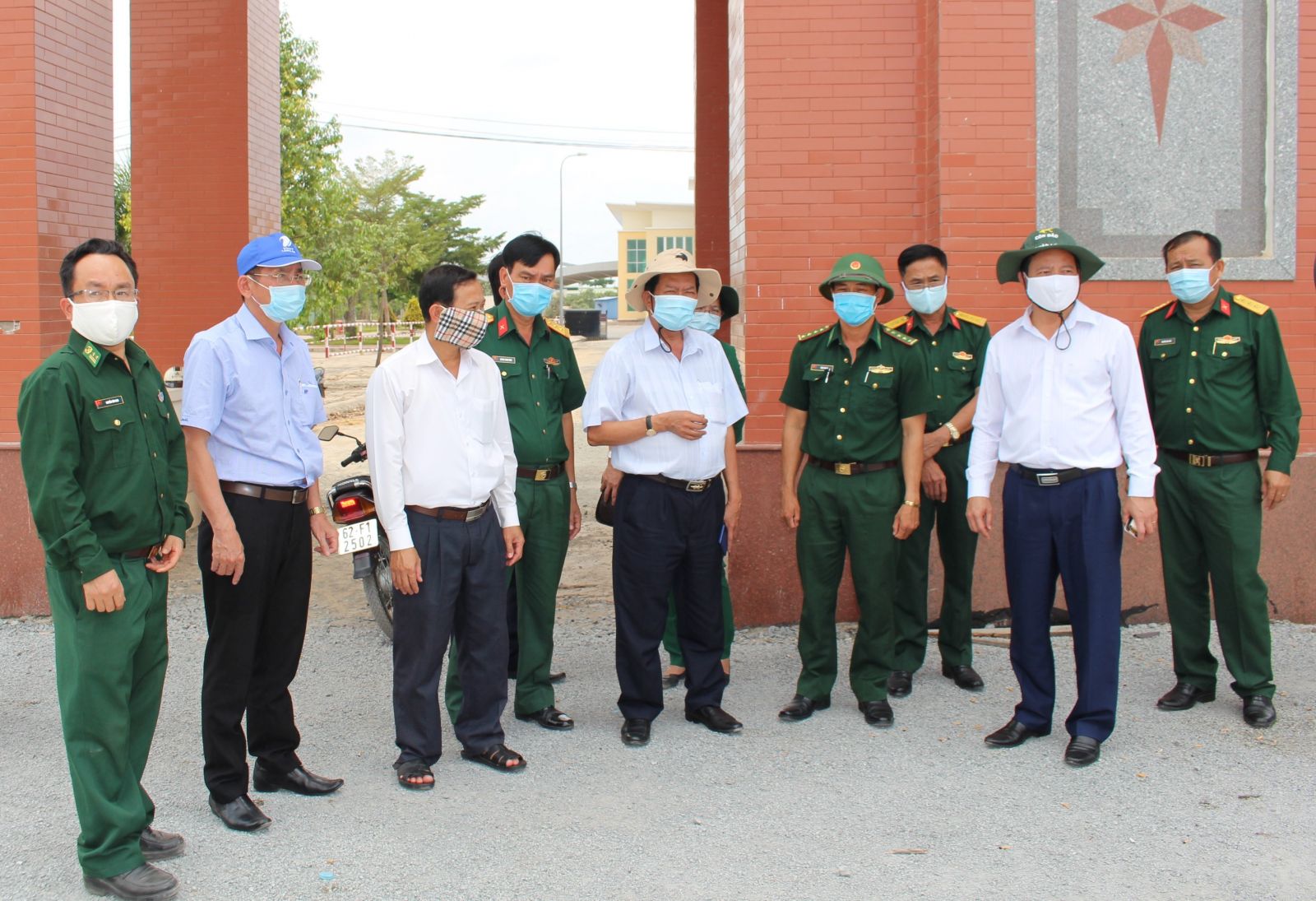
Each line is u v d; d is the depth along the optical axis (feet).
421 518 12.98
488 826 11.84
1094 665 13.53
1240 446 14.85
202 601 21.54
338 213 71.36
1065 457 13.64
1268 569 19.31
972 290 18.89
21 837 11.62
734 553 19.75
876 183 19.49
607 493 15.17
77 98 21.43
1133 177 19.13
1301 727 14.62
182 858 11.09
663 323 14.16
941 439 16.20
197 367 11.46
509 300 14.65
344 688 16.70
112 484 10.23
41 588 20.38
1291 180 18.97
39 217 20.17
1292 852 11.12
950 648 16.72
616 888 10.48
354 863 10.99
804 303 19.53
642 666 14.30
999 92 18.78
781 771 13.37
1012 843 11.39
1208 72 19.10
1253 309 14.92
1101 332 13.70
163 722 15.07
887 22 19.38
